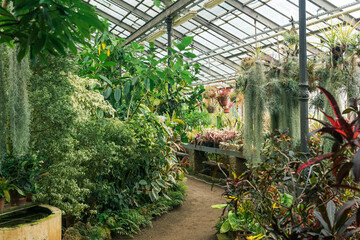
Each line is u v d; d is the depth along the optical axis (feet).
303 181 6.12
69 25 3.61
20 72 5.39
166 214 13.35
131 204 12.39
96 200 11.34
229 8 22.44
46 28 3.45
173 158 14.71
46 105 7.60
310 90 9.91
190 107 20.66
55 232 7.43
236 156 17.40
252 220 7.66
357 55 8.71
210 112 23.02
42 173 8.30
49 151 8.16
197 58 33.68
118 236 10.87
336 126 3.51
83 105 9.16
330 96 3.42
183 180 16.63
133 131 12.22
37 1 3.13
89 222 10.40
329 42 9.16
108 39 13.52
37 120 7.76
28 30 3.53
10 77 5.31
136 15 28.78
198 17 25.44
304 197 5.36
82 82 9.20
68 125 8.03
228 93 20.83
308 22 18.12
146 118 13.14
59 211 7.79
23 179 8.09
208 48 30.91
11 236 6.51
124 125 11.79
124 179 12.55
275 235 4.84
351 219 3.90
